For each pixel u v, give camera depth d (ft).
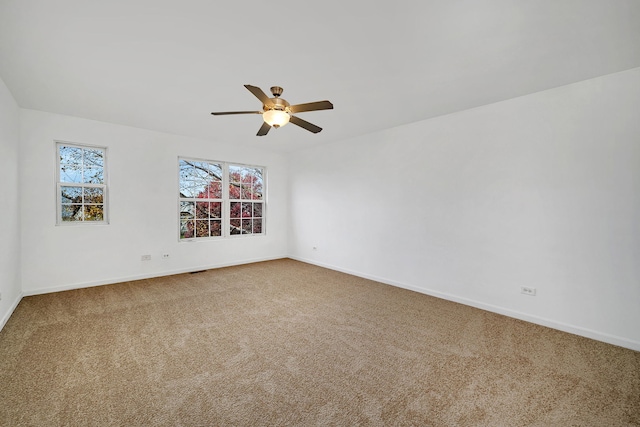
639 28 6.34
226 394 6.10
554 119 9.48
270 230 20.40
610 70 8.29
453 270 12.09
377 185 15.07
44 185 12.48
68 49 7.36
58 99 10.89
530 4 5.59
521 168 10.19
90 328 9.23
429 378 6.74
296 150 20.10
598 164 8.68
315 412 5.60
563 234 9.35
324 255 18.28
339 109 11.60
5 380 6.46
